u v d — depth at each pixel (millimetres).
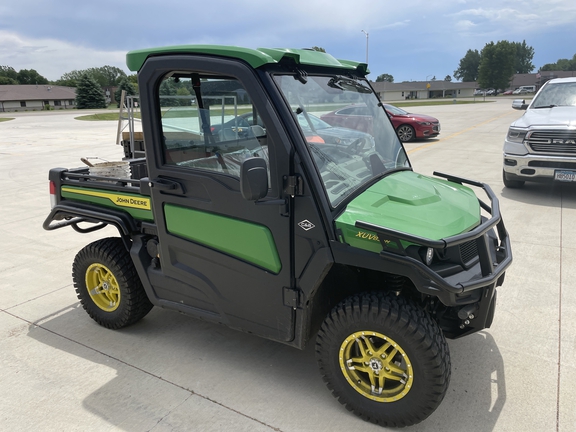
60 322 3863
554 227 5848
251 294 2777
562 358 3201
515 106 8992
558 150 6797
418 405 2416
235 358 3293
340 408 2750
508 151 7305
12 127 28250
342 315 2518
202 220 2809
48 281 4691
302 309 2615
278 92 2439
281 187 2469
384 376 2518
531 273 4539
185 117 2721
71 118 39406
